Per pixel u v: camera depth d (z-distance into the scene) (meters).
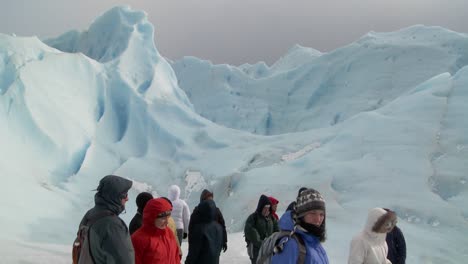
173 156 28.61
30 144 22.62
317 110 44.34
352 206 14.84
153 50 36.19
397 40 46.09
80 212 20.44
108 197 3.23
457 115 18.19
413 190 15.04
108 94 30.70
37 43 28.17
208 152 28.78
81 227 3.36
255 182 20.06
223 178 22.97
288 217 2.90
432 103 19.48
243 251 9.82
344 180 16.80
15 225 16.31
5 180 18.92
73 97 27.39
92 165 25.52
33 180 21.12
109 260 3.07
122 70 32.84
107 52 36.16
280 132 45.94
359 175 16.73
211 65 56.59
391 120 19.59
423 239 12.41
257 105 49.12
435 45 42.38
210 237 5.12
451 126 17.78
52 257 8.06
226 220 18.77
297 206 2.86
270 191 18.58
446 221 13.34
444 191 14.84
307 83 47.88
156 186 25.59
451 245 12.16
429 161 16.34
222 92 51.97
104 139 28.28
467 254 11.73
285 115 46.97
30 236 16.06
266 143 28.20
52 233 16.92
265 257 2.92
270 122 47.56
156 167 27.23
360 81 43.53
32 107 23.30
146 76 34.22
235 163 25.75
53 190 21.36
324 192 16.41
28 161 21.94
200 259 5.12
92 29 39.59
